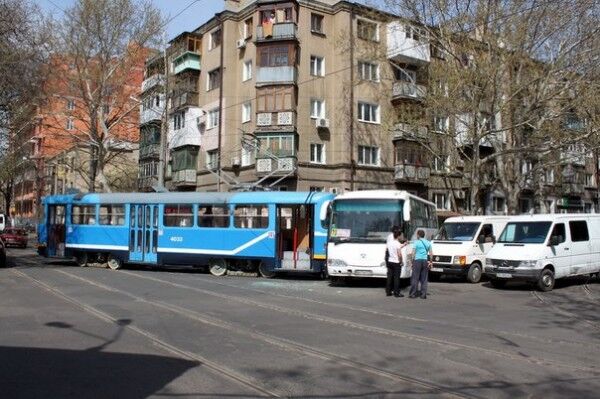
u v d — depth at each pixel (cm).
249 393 614
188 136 4344
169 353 797
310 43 3741
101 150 3650
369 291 1677
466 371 719
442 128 2894
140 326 998
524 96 2723
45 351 800
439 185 4188
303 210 2091
